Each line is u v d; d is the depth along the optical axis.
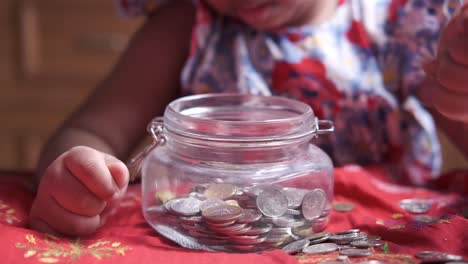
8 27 1.93
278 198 0.63
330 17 0.98
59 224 0.65
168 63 1.02
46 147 0.89
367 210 0.77
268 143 0.64
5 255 0.57
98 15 1.90
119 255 0.59
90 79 1.95
